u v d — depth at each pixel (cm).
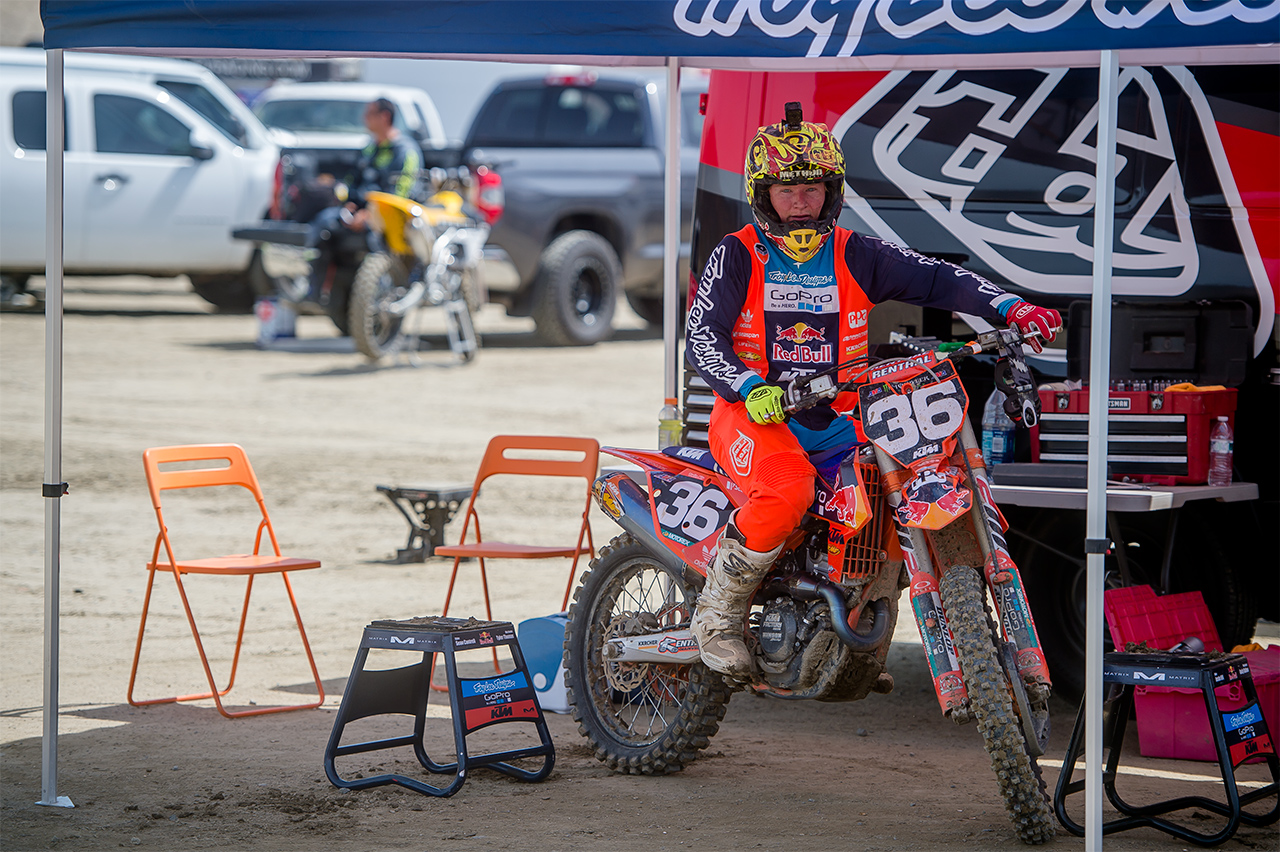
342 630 1666
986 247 1359
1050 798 1087
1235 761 1017
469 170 3597
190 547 2067
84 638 1612
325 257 3584
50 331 1112
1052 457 1270
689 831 1027
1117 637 1205
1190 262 1303
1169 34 874
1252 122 1283
